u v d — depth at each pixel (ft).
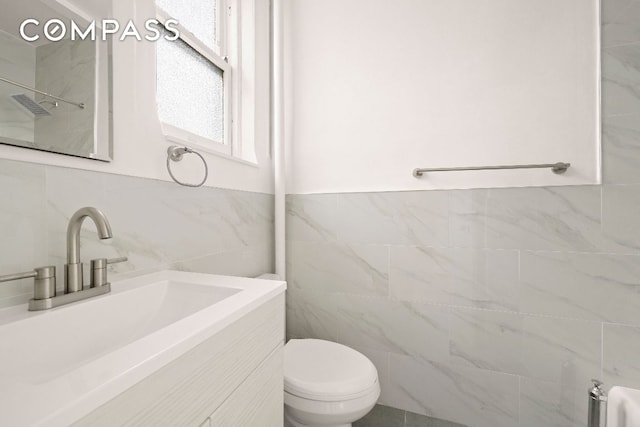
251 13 5.05
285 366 3.84
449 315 4.61
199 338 1.55
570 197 4.06
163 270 3.11
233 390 1.88
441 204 4.66
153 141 3.03
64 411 0.92
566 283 4.08
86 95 2.38
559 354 4.11
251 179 4.89
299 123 5.48
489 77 4.41
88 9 2.41
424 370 4.73
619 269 3.88
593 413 3.66
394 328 4.90
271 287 2.44
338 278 5.24
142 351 1.31
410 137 4.83
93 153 2.40
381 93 5.00
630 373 3.84
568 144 4.07
